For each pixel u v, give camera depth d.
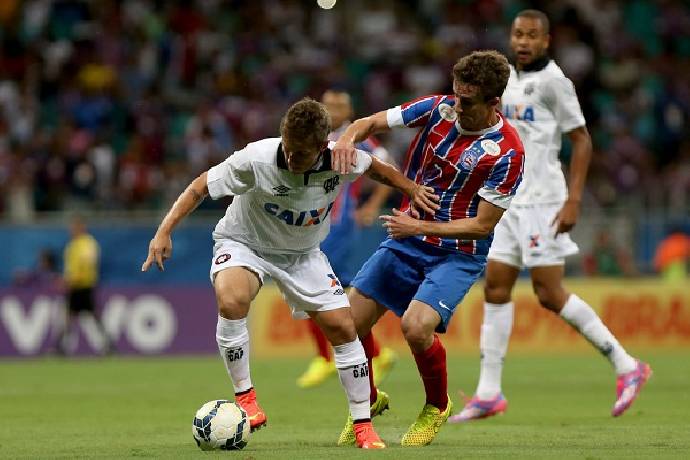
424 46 89.12
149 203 68.25
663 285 61.75
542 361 55.09
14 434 26.80
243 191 21.78
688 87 88.75
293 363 55.88
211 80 83.88
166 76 84.19
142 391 40.38
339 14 92.25
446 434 26.02
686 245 62.75
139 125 77.81
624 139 79.69
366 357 23.12
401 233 22.73
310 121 20.06
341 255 38.47
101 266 62.53
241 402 22.67
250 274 22.42
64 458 21.41
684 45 93.56
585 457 20.47
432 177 23.45
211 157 74.19
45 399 37.50
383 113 23.52
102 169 71.44
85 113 78.00
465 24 91.12
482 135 23.08
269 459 20.14
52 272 62.03
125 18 87.81
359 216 40.91
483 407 30.06
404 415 30.81
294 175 21.36
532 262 30.67
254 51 86.88
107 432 27.16
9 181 68.50
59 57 84.44
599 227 63.22
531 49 30.56
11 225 62.28
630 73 89.62
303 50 88.00
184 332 61.84
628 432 25.98
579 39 88.38
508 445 23.20
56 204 68.38
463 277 23.27
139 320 61.66
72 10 88.62
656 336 61.69
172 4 89.06
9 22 88.06
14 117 77.75
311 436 25.61
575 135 30.55
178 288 62.00
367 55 88.69
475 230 22.70
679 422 28.53
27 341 61.03
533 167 30.84
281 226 22.12
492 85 22.12
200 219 63.31
